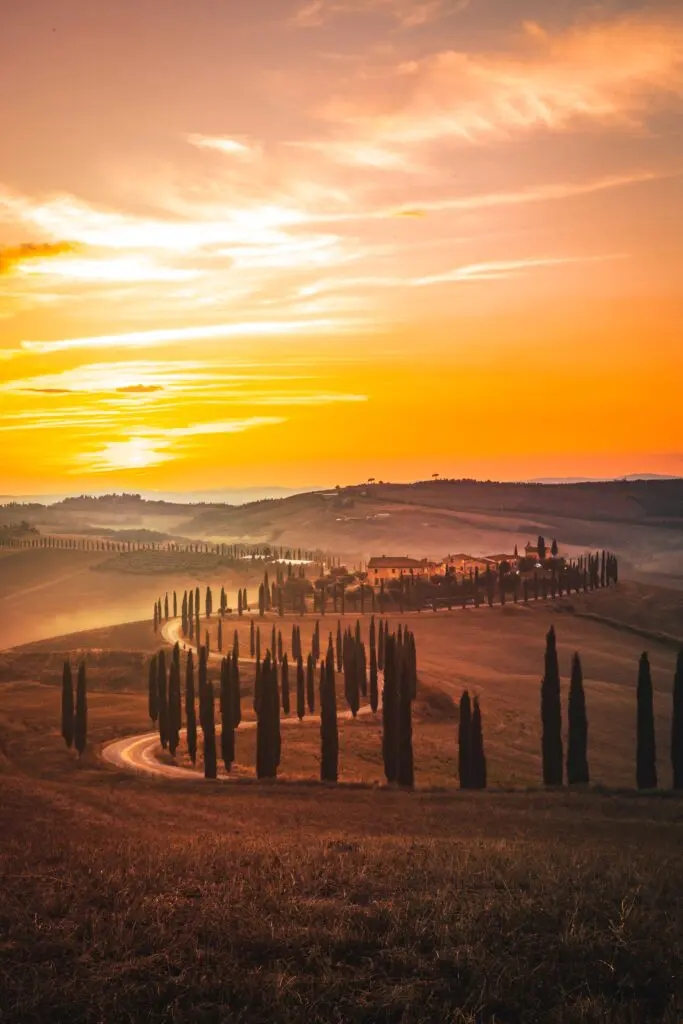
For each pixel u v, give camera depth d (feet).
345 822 151.43
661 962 39.42
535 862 66.90
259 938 42.78
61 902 50.39
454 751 341.41
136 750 342.03
